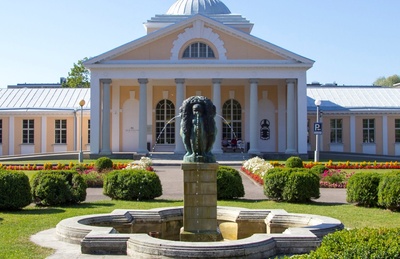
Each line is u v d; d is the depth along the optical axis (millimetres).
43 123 45656
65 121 45844
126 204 15961
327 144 46312
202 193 10422
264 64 39500
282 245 9211
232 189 17344
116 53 39906
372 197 15453
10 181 14492
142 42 40031
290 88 39812
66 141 45750
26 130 45812
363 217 13586
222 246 8469
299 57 39500
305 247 9219
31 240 10422
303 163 31469
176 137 39656
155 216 11945
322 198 18094
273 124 44500
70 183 16172
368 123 46219
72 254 9148
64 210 14633
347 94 49562
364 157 40938
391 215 13992
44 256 8992
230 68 39719
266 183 17047
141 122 39625
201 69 39781
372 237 6383
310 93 50062
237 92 44812
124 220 11562
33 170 29438
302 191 16406
